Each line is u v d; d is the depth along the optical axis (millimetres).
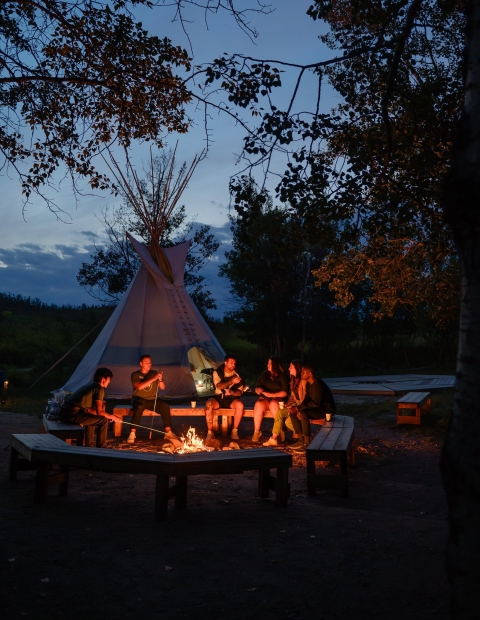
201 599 3252
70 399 7668
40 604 3076
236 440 9062
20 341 24453
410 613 3080
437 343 24516
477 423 2305
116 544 4035
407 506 5453
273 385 9008
